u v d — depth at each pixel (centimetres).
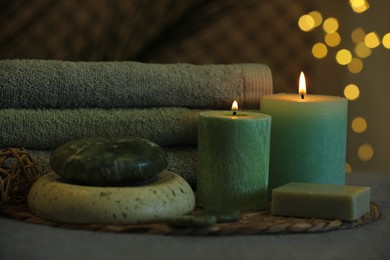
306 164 75
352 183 90
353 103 168
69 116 75
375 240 64
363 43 166
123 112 76
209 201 72
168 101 78
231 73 80
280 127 75
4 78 73
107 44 160
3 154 71
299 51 170
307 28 168
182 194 68
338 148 76
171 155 78
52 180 69
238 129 71
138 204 65
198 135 74
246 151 71
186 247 60
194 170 78
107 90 76
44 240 62
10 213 69
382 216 73
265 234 65
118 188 66
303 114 74
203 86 79
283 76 170
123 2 160
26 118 74
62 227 65
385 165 166
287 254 59
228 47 167
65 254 58
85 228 65
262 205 72
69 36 160
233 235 64
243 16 167
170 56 163
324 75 171
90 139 69
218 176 72
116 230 64
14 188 72
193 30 163
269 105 76
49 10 159
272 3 168
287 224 65
